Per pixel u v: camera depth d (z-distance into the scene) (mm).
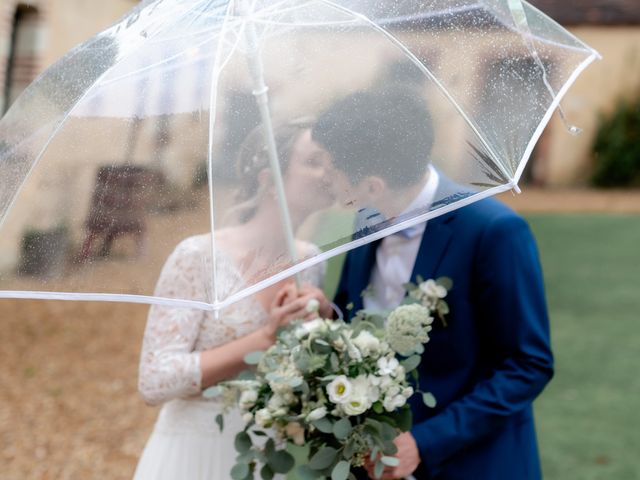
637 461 4156
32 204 1854
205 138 1779
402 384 1976
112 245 1797
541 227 12375
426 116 1905
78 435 4855
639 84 19625
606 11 19609
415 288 2189
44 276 1821
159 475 2316
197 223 1744
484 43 1984
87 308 7984
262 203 1835
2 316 7547
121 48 1958
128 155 1818
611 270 9008
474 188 1842
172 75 1860
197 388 2201
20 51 8805
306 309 2174
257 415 1948
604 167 19406
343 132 1900
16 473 4332
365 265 2434
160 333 2219
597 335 6453
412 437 2123
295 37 1954
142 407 5348
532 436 2311
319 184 1885
